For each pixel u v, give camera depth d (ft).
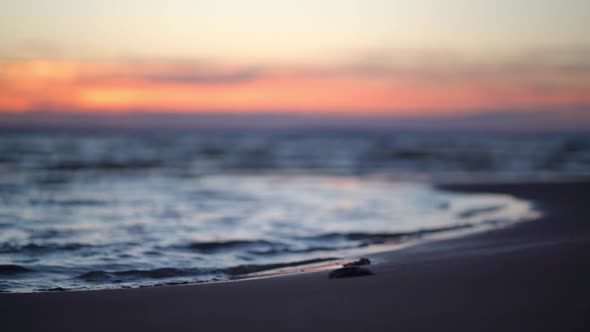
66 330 14.84
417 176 93.97
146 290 19.13
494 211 46.98
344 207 49.88
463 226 37.42
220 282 20.54
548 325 13.74
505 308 15.30
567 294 16.61
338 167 116.78
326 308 16.15
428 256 25.86
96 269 24.11
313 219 41.65
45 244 29.76
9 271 23.43
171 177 86.69
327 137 300.61
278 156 150.41
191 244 30.17
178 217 41.70
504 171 102.94
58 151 138.21
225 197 57.67
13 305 17.20
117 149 155.63
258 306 16.66
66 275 22.98
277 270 24.03
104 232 34.30
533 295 16.58
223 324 14.97
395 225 38.65
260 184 76.48
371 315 15.23
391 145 209.97
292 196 59.82
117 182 75.46
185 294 18.47
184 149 168.66
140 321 15.46
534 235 31.48
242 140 252.83
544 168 108.99
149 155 139.64
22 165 102.01
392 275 20.56
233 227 37.09
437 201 55.72
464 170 106.52
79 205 48.80
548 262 21.72
